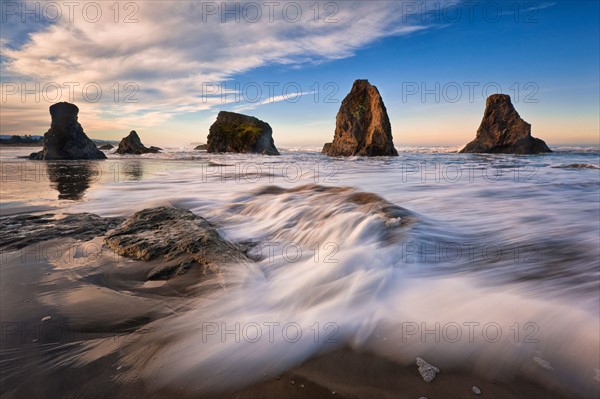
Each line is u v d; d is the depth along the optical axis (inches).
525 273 148.6
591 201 334.6
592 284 137.2
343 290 130.8
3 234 201.8
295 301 123.3
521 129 1657.2
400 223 216.2
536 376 83.4
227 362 88.9
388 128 1505.9
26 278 141.3
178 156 1578.5
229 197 365.7
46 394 76.2
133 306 118.7
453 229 221.5
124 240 182.2
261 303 121.8
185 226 208.7
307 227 225.5
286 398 76.2
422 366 87.5
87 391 77.5
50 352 91.2
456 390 78.8
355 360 90.0
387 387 79.7
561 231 221.6
